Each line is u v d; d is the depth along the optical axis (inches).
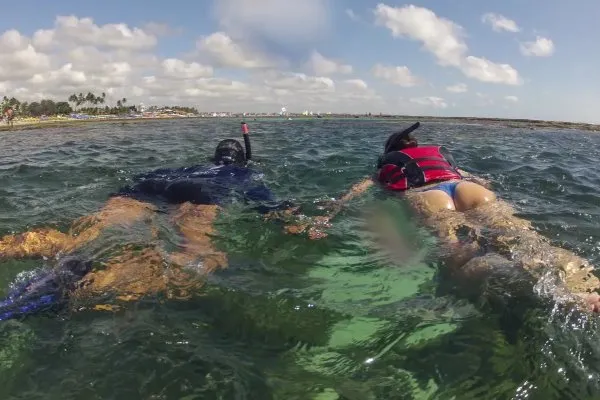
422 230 66.4
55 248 59.9
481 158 149.6
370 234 67.7
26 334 41.0
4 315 43.8
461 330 42.2
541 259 54.7
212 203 78.1
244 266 56.8
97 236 63.6
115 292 48.7
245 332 42.2
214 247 62.6
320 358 38.7
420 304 47.4
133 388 34.2
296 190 97.8
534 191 99.0
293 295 49.2
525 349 38.8
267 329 42.8
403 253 60.4
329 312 45.9
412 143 90.4
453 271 54.1
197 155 158.7
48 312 44.7
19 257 58.4
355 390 34.9
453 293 49.2
